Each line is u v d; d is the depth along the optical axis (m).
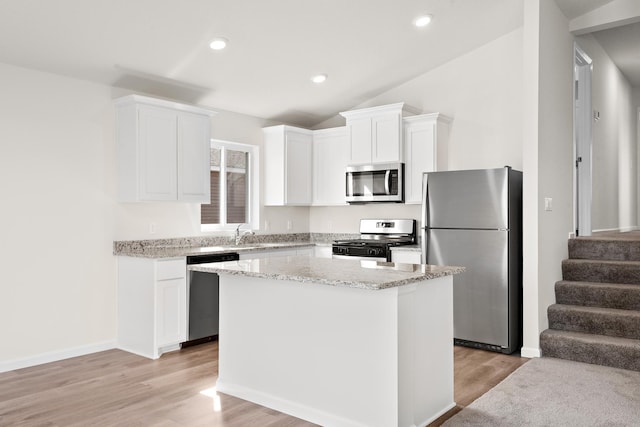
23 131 3.90
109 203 4.42
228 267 3.11
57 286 4.08
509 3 4.31
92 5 3.31
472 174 4.39
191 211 5.12
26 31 3.47
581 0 4.50
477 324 4.36
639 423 2.75
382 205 5.89
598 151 6.09
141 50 3.96
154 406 3.07
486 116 5.16
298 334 2.95
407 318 2.62
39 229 3.98
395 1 3.97
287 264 3.26
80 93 4.24
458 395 3.25
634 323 3.91
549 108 4.41
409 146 5.27
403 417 2.61
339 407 2.77
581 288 4.39
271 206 6.05
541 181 4.22
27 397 3.22
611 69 6.71
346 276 2.66
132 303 4.32
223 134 5.49
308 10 3.87
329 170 5.95
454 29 4.67
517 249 4.41
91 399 3.19
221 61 4.39
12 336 3.83
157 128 4.41
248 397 3.18
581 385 3.36
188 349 4.38
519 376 3.56
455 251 4.46
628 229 7.58
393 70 5.30
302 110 5.91
